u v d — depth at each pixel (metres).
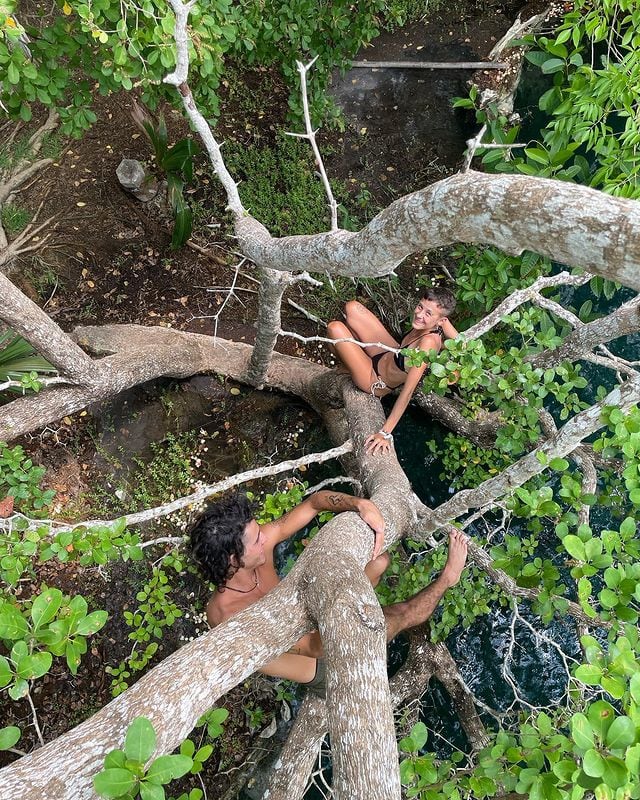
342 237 2.21
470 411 4.30
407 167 6.14
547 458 2.28
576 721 1.29
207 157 5.75
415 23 6.66
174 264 5.39
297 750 3.12
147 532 4.63
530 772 1.73
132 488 4.75
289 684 4.47
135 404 4.90
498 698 4.38
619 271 1.33
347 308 3.80
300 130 5.40
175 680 1.58
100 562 2.64
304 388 4.86
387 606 3.04
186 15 2.30
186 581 4.57
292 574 1.97
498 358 2.86
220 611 2.63
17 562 2.57
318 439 5.12
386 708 1.59
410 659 4.05
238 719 4.38
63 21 2.86
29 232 5.21
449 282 5.57
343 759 1.51
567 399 2.86
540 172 3.09
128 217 5.43
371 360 3.79
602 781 1.26
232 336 5.27
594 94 2.77
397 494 2.89
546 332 3.06
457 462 4.73
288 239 2.65
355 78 6.40
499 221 1.50
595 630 3.82
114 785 1.14
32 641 1.62
